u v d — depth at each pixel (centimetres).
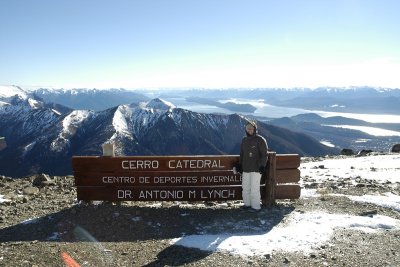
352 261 947
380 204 1402
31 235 1126
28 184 1861
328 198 1477
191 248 1034
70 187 1752
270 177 1362
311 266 920
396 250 1013
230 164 1406
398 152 3650
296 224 1196
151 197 1395
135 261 960
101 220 1222
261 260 952
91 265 934
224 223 1217
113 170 1387
